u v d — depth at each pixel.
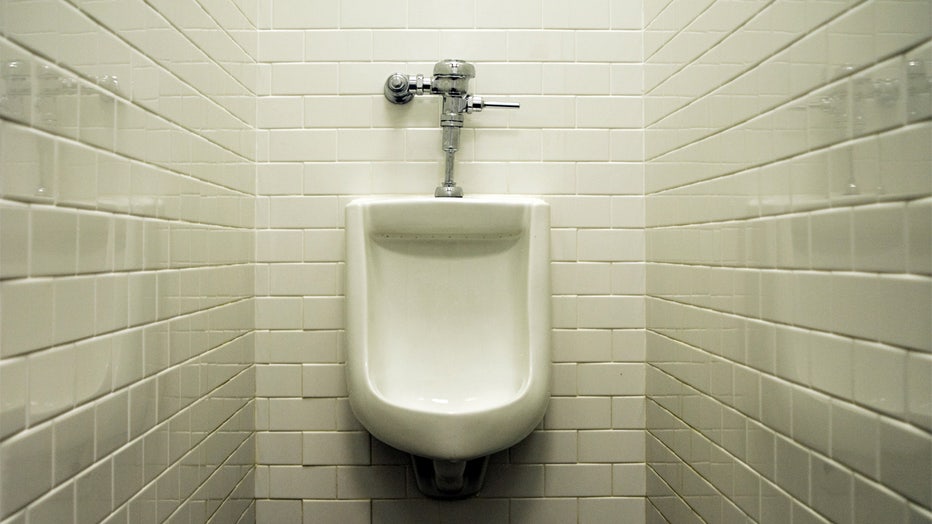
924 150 0.62
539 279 1.36
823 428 0.79
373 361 1.37
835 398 0.77
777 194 0.91
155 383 0.95
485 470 1.49
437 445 1.25
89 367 0.75
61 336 0.69
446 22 1.54
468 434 1.25
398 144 1.53
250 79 1.48
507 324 1.43
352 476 1.52
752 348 0.99
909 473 0.64
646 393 1.54
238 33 1.39
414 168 1.53
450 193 1.46
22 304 0.62
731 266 1.07
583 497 1.54
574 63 1.53
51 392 0.67
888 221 0.67
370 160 1.53
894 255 0.66
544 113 1.53
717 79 1.12
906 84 0.64
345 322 1.38
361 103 1.53
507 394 1.40
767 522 0.94
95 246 0.77
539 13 1.53
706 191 1.17
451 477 1.40
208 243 1.20
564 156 1.53
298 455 1.52
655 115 1.47
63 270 0.70
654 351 1.48
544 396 1.34
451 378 1.42
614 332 1.54
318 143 1.53
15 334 0.61
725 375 1.09
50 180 0.67
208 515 1.19
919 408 0.63
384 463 1.52
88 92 0.75
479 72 1.54
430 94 1.51
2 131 0.59
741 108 1.03
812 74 0.82
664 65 1.41
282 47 1.53
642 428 1.54
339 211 1.53
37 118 0.65
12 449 0.60
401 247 1.43
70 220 0.71
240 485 1.40
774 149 0.92
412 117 1.53
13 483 0.61
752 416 0.99
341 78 1.53
